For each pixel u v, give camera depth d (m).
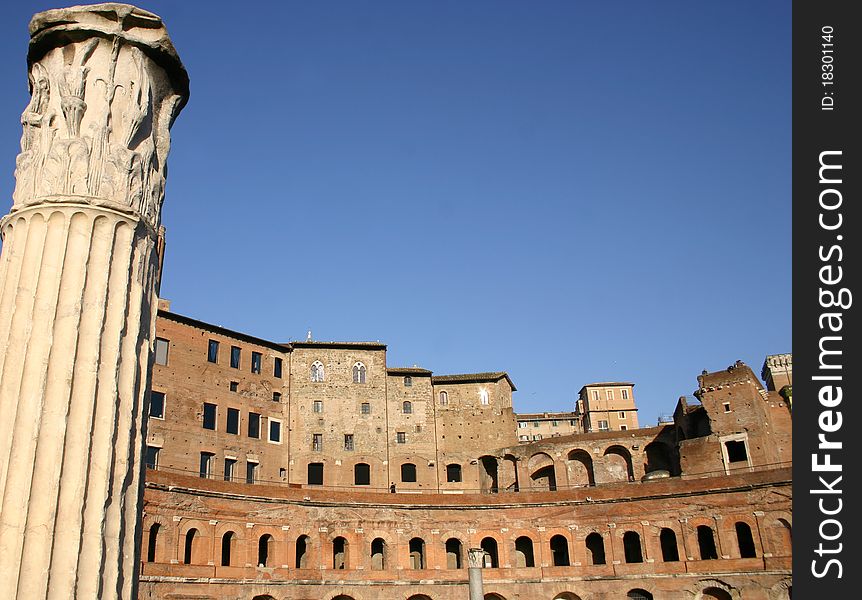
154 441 84.88
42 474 20.27
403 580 81.50
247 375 98.31
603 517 86.75
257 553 75.06
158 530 67.88
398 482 103.31
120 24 25.17
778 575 77.00
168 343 90.12
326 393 104.25
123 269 23.20
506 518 88.06
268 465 96.94
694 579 80.69
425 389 109.94
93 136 23.88
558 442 103.69
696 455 91.75
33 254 22.56
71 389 21.17
